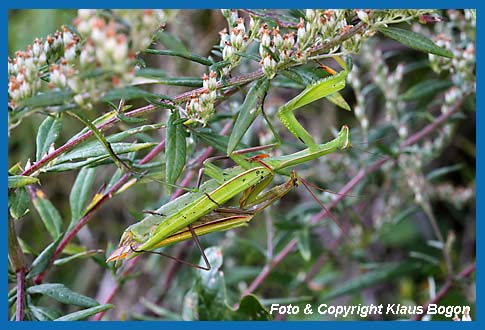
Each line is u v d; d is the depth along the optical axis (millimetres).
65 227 497
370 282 402
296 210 405
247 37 286
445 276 423
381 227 439
